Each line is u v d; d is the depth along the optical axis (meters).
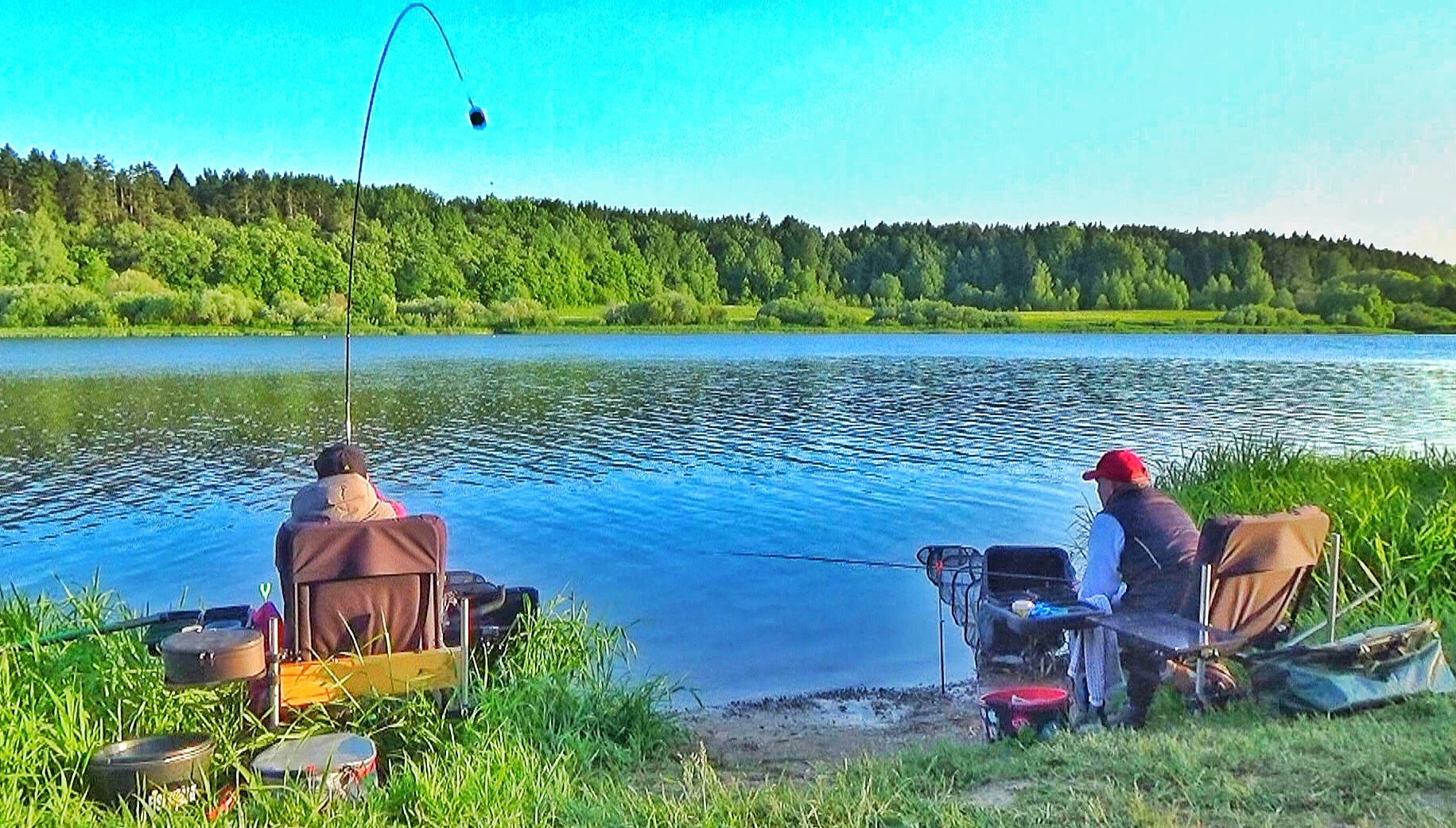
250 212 131.25
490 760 5.07
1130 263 145.00
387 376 50.38
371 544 5.55
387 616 5.65
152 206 127.56
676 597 11.83
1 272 107.75
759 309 138.88
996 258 148.62
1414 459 12.63
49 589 12.27
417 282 126.50
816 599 11.69
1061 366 60.78
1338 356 73.50
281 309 111.75
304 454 23.61
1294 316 134.88
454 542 14.88
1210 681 5.70
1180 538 5.93
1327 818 4.02
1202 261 146.88
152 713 5.62
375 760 5.01
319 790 4.61
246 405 35.53
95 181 126.19
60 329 102.56
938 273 148.00
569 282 139.62
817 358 70.62
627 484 19.72
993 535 15.51
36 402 36.00
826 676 8.93
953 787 4.71
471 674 6.20
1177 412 32.84
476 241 136.12
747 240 155.38
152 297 106.62
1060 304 145.25
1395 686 5.43
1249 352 78.69
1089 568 6.07
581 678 6.86
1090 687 5.84
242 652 5.11
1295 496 9.90
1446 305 132.00
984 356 74.00
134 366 57.62
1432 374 52.38
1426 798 4.16
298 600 5.51
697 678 8.95
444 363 62.16
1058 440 25.91
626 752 6.18
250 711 5.57
